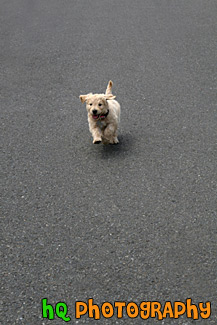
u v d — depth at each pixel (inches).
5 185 239.3
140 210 216.1
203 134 270.8
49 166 251.8
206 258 188.7
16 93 329.4
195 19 437.1
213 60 360.5
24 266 189.8
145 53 376.5
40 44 403.5
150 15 452.4
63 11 475.5
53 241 201.5
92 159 255.1
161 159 251.3
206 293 174.2
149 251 193.0
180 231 202.7
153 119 288.7
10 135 281.6
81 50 387.9
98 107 245.0
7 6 501.0
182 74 342.0
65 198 227.3
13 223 213.5
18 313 170.6
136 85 329.7
